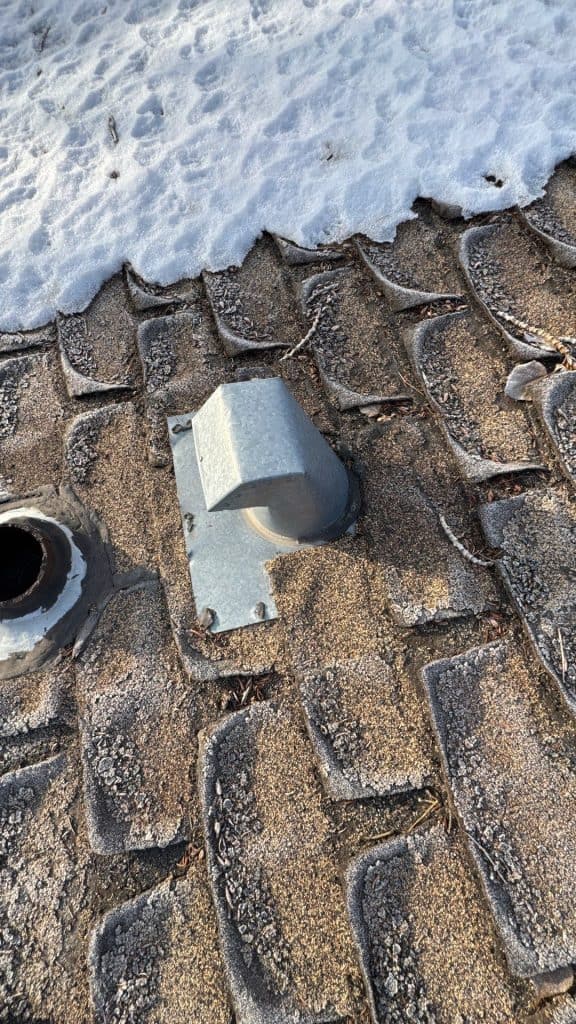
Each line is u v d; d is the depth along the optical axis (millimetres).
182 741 412
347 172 604
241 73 658
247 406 366
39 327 595
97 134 660
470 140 599
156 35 703
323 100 634
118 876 385
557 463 464
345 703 408
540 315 527
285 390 380
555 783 374
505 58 618
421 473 471
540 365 500
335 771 391
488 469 464
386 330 542
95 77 691
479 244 569
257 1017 341
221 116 643
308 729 404
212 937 363
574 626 408
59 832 398
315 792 389
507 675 404
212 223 604
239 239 599
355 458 482
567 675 396
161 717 420
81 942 371
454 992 340
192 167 627
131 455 514
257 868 374
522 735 388
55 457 524
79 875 386
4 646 450
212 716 417
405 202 593
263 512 438
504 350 518
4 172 658
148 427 523
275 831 382
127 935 369
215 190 615
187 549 467
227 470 355
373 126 613
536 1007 333
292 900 365
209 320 571
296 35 662
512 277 551
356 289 565
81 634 449
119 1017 352
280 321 562
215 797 392
